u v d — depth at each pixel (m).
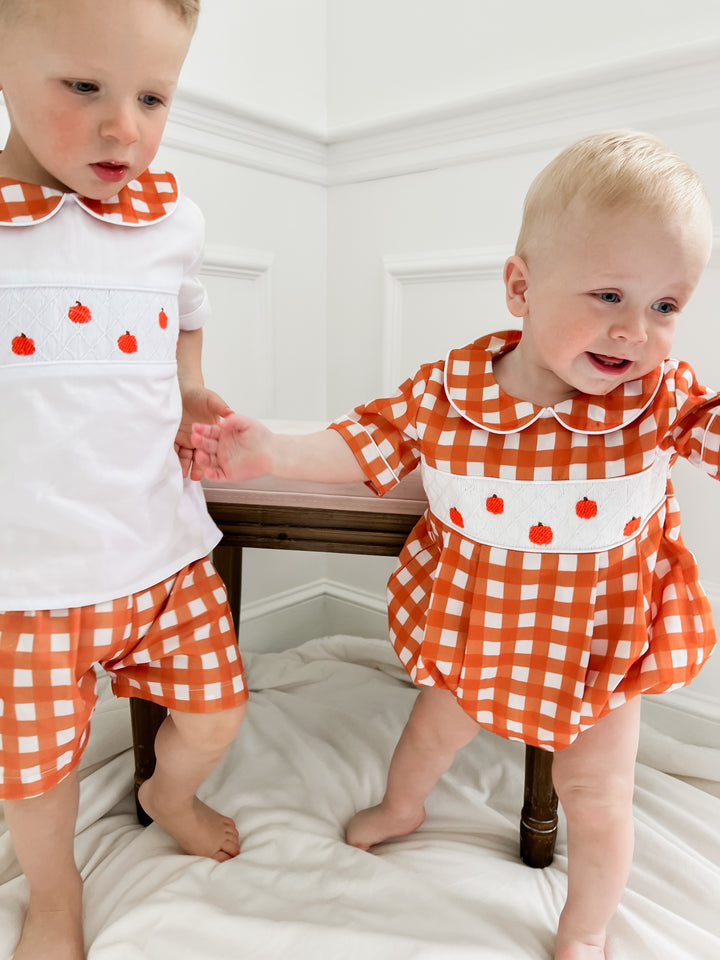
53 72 0.53
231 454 0.69
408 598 0.75
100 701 1.11
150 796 0.82
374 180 1.34
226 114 1.17
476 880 0.80
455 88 1.21
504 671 0.66
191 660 0.72
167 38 0.54
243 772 1.00
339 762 1.03
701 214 0.56
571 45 1.07
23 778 0.62
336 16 1.34
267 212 1.30
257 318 1.33
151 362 0.66
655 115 1.01
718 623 1.08
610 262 0.55
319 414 1.52
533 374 0.65
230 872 0.79
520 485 0.64
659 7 0.98
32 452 0.60
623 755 0.67
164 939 0.69
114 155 0.57
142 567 0.67
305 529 0.84
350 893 0.77
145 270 0.65
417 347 1.35
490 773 1.04
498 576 0.65
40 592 0.62
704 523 1.07
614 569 0.64
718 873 0.83
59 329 0.60
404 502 0.80
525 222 0.63
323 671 1.29
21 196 0.59
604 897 0.68
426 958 0.66
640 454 0.62
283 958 0.67
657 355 0.59
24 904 0.75
